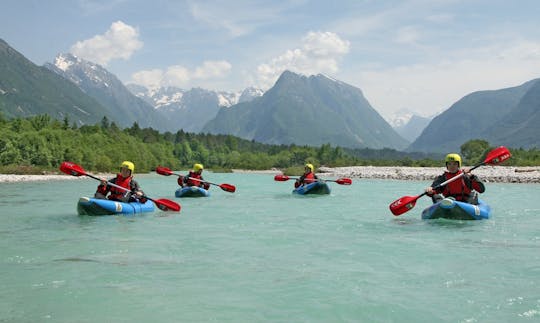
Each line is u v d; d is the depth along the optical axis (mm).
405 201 11281
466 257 6977
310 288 5340
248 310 4609
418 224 10586
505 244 8031
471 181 11445
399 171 53656
